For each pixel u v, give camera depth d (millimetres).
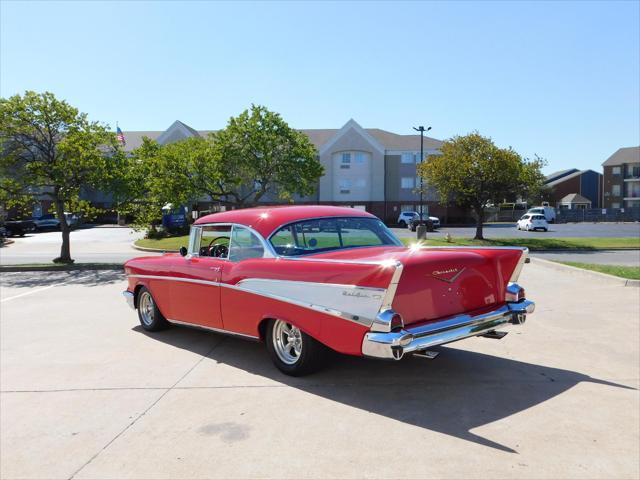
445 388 4598
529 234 35688
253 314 5094
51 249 24891
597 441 3518
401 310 4125
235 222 5492
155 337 6715
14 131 15492
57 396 4602
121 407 4305
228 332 5547
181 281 6082
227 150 22703
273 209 5586
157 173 21234
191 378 5004
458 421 3877
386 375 4977
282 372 5051
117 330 7172
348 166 55344
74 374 5219
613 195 72438
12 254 22203
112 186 16344
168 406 4297
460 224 54062
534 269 13500
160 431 3816
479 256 4641
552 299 8945
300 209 5531
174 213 33250
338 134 55094
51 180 16328
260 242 5156
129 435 3764
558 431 3678
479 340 6273
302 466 3236
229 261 5488
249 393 4551
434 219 44938
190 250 6191
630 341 6160
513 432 3672
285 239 5109
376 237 5605
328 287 4324
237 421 3955
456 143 25531
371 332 3982
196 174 22469
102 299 9938
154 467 3279
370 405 4223
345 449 3451
